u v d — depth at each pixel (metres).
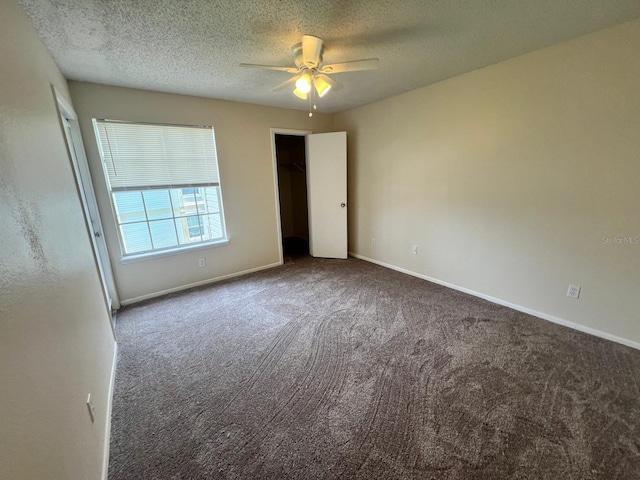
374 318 2.62
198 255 3.48
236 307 2.91
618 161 1.99
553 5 1.62
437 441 1.40
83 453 1.08
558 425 1.47
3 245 0.72
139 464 1.32
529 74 2.31
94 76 2.44
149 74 2.46
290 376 1.90
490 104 2.60
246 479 1.25
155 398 1.72
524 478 1.22
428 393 1.71
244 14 1.63
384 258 4.12
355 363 2.01
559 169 2.27
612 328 2.17
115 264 2.92
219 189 3.55
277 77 2.61
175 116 3.08
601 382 1.76
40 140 1.33
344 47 2.11
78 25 1.66
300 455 1.35
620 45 1.87
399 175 3.63
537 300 2.57
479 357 2.03
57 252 1.20
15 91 1.10
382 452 1.36
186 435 1.47
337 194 4.31
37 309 0.89
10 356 0.69
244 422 1.54
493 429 1.46
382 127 3.71
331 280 3.60
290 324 2.55
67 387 1.05
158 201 3.16
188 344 2.28
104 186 2.78
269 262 4.16
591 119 2.06
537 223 2.46
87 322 1.52
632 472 1.23
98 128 2.71
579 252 2.26
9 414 0.64
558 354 2.04
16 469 0.63
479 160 2.78
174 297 3.18
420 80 2.91
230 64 2.32
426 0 1.54
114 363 2.03
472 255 3.01
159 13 1.59
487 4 1.59
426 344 2.21
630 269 2.04
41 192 1.16
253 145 3.72
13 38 1.19
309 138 4.21
